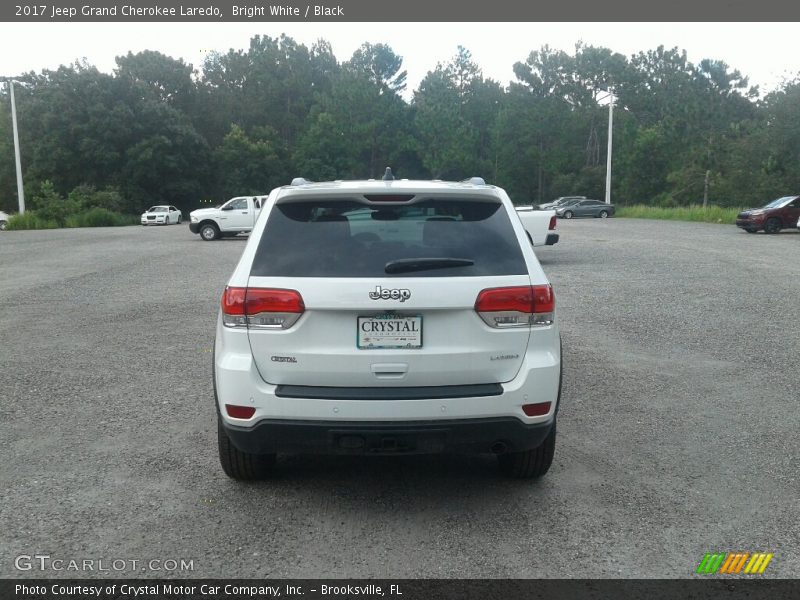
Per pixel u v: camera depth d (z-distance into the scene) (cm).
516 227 388
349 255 366
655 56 10919
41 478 427
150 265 1706
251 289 362
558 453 475
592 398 599
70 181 6988
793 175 4319
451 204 390
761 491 414
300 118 10550
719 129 8181
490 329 363
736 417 549
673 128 7456
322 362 358
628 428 523
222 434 399
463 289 359
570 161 9106
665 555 341
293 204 387
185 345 802
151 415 549
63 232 3738
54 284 1337
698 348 782
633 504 397
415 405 354
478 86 10475
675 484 425
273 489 417
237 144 8400
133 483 421
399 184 400
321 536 358
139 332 877
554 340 380
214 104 9812
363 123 9325
